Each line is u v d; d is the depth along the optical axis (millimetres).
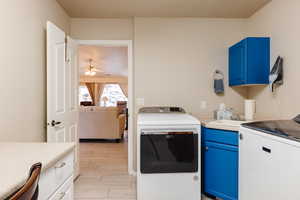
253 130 1643
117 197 2322
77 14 2842
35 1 1922
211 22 2965
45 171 1006
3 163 957
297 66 1997
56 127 2150
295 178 1208
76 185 2619
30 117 1844
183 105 2975
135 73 2949
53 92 2092
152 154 2041
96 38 2992
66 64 2453
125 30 3012
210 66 2975
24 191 611
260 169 1543
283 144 1306
